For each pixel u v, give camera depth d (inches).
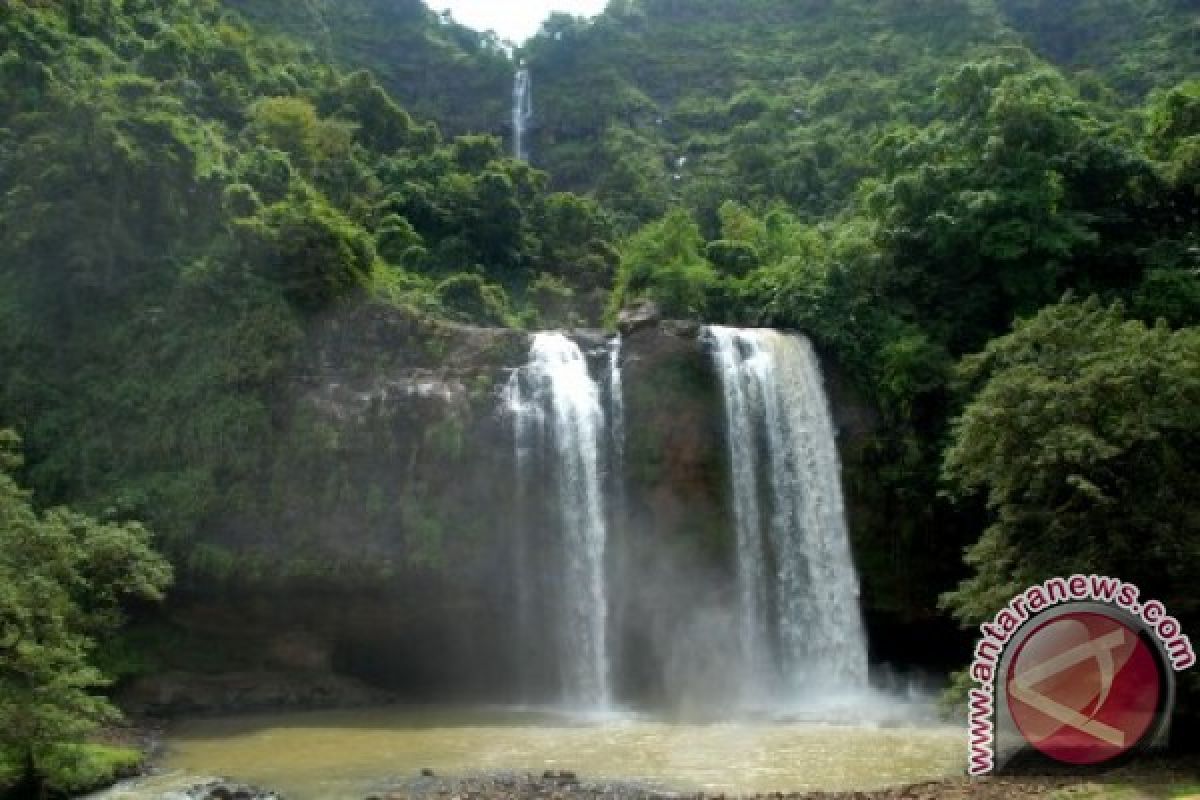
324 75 2687.0
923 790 754.8
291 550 1301.7
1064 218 1444.4
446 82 3897.6
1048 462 797.9
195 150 1528.1
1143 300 1358.3
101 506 1283.2
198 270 1408.7
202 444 1323.8
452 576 1325.0
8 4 1771.7
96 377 1387.8
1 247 1424.7
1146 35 3139.8
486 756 974.4
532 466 1374.3
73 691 809.5
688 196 2805.1
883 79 3169.3
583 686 1346.0
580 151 3555.6
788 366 1456.7
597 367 1444.4
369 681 1391.5
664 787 830.5
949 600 902.4
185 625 1310.3
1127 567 808.9
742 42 4020.7
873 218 1704.0
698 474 1362.0
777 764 912.3
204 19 2598.4
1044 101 1507.1
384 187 2300.7
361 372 1401.3
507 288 2234.3
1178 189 1488.7
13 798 799.7
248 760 972.6
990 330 1466.5
